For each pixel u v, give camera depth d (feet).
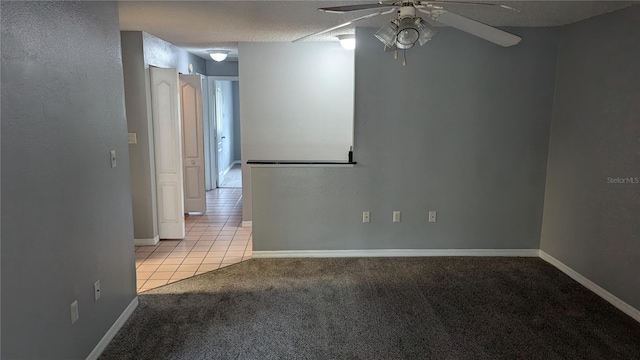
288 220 14.42
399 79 13.69
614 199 11.04
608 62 11.21
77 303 7.82
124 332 9.64
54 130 7.04
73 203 7.67
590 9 10.72
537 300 11.34
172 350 8.95
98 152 8.67
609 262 11.23
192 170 20.43
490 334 9.64
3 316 5.83
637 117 10.25
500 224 14.56
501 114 13.92
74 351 7.73
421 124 13.94
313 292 11.84
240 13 11.29
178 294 11.68
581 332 9.73
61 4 7.24
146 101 15.20
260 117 17.65
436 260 14.33
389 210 14.43
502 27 13.38
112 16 9.39
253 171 14.14
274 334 9.62
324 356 8.80
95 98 8.54
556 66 13.58
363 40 13.47
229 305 11.03
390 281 12.60
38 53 6.60
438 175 14.25
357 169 14.16
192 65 21.97
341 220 14.46
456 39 13.55
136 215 15.88
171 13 11.36
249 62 17.25
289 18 11.98
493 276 12.96
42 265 6.72
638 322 10.17
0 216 5.74
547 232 14.23
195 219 19.94
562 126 13.30
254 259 14.44
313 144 17.87
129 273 10.39
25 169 6.28
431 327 9.95
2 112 5.78
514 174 14.25
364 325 10.04
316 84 17.48
